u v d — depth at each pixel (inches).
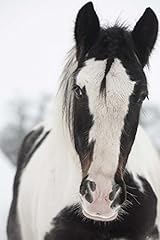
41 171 177.8
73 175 161.3
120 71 138.4
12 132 951.0
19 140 913.5
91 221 159.5
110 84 136.6
